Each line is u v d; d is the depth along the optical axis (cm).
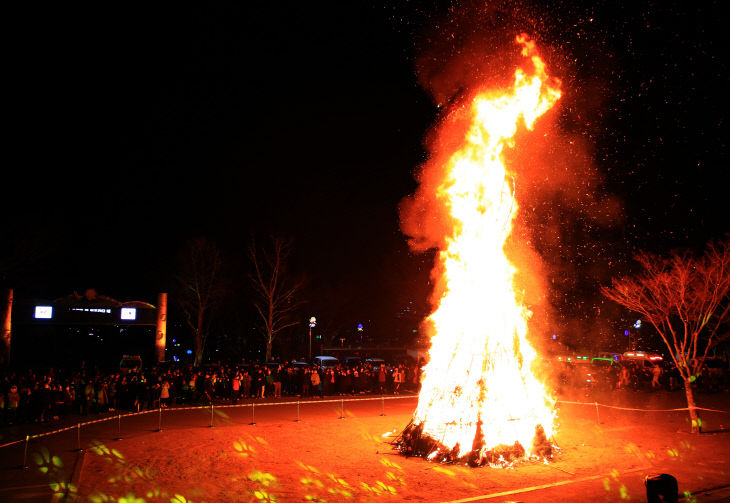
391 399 2828
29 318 3466
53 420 2073
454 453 1389
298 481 1211
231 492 1127
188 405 2570
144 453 1478
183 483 1190
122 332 5359
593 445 1563
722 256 1928
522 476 1241
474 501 1055
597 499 1054
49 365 4041
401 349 4784
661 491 729
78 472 1264
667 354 4581
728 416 2080
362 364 3397
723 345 3491
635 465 1325
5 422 1970
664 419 2030
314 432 1805
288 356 4975
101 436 1727
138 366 3353
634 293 1867
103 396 2305
